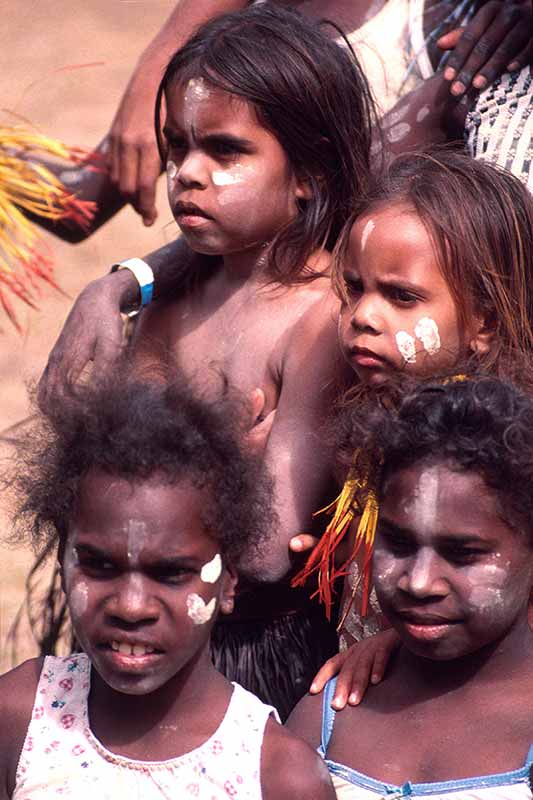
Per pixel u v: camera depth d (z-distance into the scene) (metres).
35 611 10.91
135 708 6.04
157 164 10.18
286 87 7.89
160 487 5.84
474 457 5.89
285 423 7.81
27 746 6.08
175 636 5.88
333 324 7.86
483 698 6.12
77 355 8.28
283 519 7.63
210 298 8.42
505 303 7.32
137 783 5.94
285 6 8.94
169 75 8.07
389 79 9.34
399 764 6.14
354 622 7.36
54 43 20.89
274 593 7.91
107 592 5.86
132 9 21.80
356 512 7.09
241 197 7.93
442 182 7.36
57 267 16.58
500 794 5.89
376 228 7.28
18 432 10.52
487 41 9.02
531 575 6.10
